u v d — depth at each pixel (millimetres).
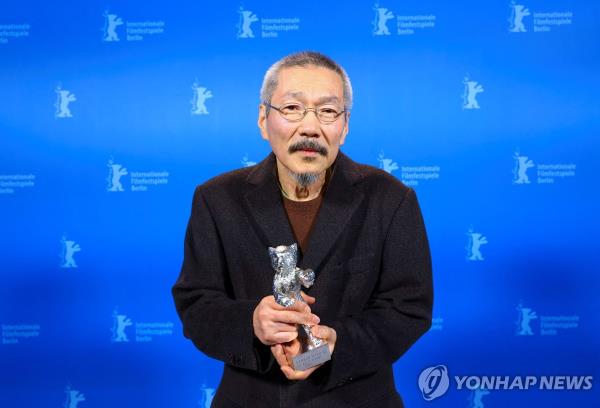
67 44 3318
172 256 3369
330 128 1502
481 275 3350
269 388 1559
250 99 3338
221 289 1635
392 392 1639
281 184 1649
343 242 1594
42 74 3324
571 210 3314
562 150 3305
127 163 3352
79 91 3332
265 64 3322
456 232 3336
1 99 3326
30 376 3398
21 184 3344
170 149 3348
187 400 3418
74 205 3355
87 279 3377
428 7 3289
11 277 3367
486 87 3301
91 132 3340
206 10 3312
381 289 1639
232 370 1642
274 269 1460
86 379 3404
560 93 3291
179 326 3398
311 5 3297
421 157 3326
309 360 1398
